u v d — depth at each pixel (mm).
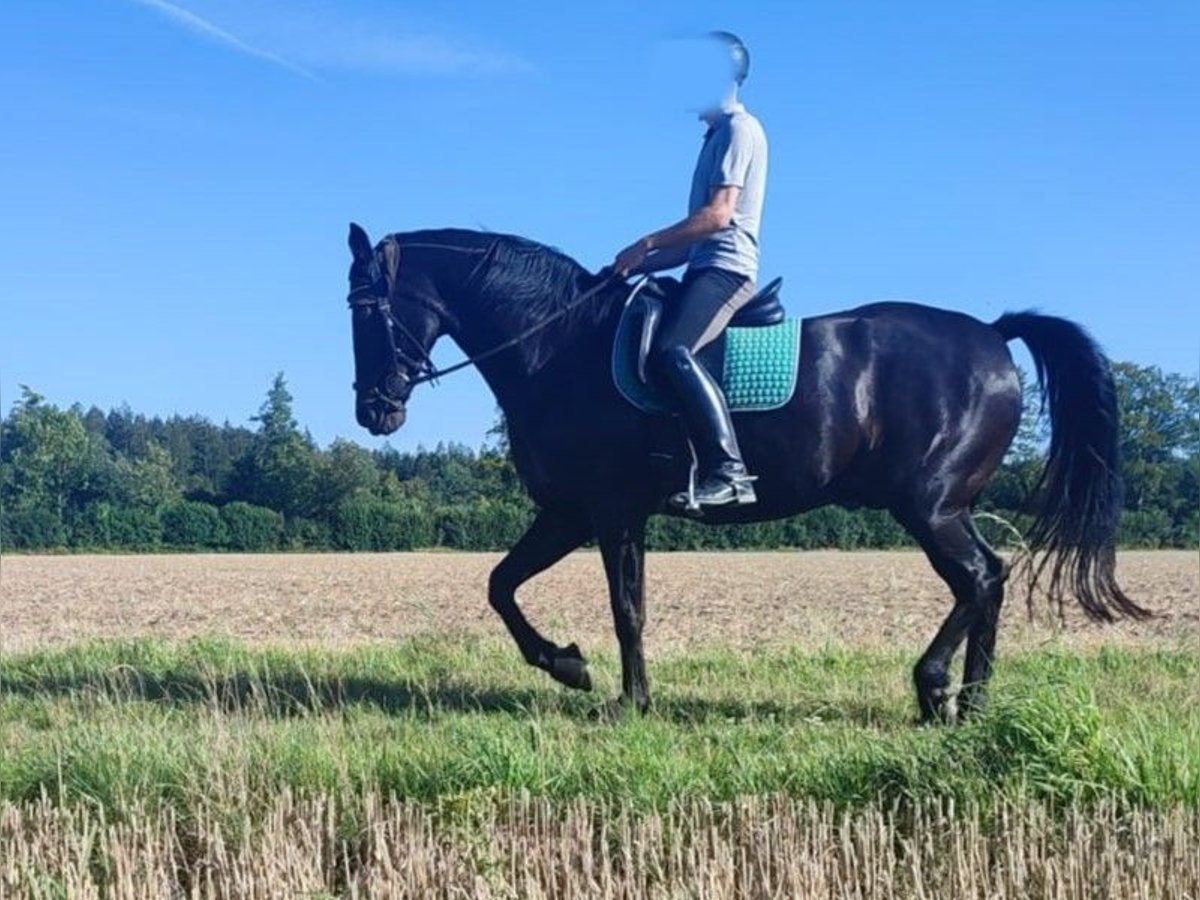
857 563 49406
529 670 10828
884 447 8344
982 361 8391
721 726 8023
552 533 8867
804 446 8188
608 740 7176
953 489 8336
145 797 6312
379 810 5941
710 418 7957
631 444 8289
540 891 5184
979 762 6234
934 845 5594
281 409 85500
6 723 8547
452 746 6801
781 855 5348
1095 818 5621
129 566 52156
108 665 11383
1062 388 8461
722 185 8008
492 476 74500
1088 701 6445
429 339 8664
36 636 19516
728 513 8375
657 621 21297
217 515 73062
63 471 94250
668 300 8305
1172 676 10578
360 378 8656
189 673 10672
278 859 5395
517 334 8469
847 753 6512
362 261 8648
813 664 11469
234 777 6352
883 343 8367
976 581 8305
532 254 8586
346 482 79812
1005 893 5156
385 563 53969
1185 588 31062
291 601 29094
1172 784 6074
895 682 10234
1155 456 57062
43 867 5465
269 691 9328
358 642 16266
